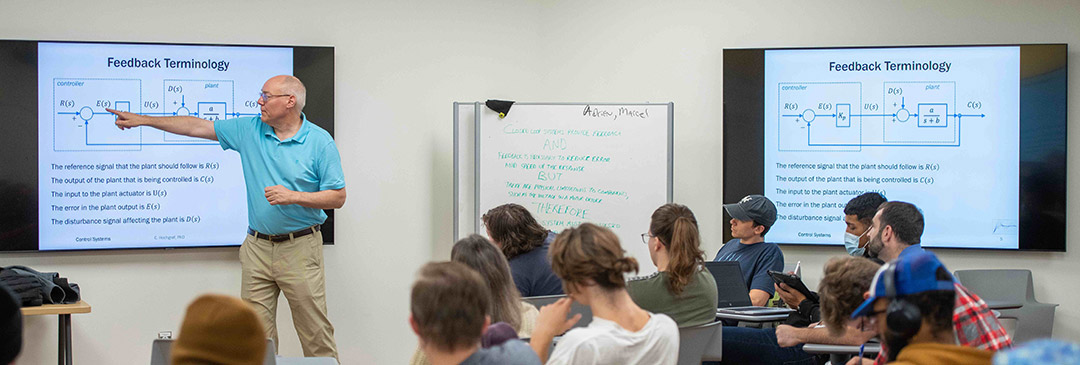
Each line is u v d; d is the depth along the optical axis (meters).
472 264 2.58
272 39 4.79
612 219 4.81
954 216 4.80
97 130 4.56
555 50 5.14
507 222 3.43
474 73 5.07
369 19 4.92
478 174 4.84
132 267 4.65
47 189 4.52
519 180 4.84
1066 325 4.78
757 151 4.90
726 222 4.94
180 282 4.70
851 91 4.84
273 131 4.30
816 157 4.87
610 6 5.09
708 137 4.99
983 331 2.07
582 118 4.84
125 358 4.64
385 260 4.94
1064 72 4.71
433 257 5.01
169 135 4.63
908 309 1.57
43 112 4.50
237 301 1.28
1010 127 4.75
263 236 4.29
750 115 4.90
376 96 4.93
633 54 5.06
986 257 4.83
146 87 4.60
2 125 4.45
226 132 4.33
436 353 1.74
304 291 4.29
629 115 4.82
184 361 1.23
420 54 5.00
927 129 4.80
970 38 4.82
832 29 4.91
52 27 4.54
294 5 4.82
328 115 4.78
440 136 5.02
